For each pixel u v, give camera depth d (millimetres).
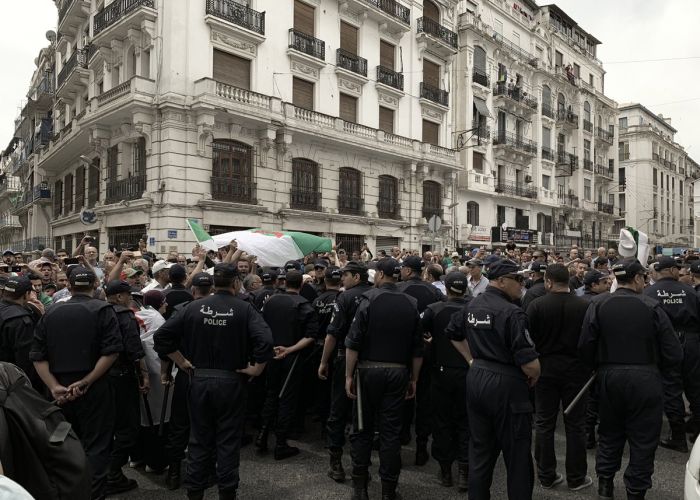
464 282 4660
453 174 25797
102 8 20156
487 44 29094
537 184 33094
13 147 45125
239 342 3967
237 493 4305
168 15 16078
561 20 38531
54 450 2088
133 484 4488
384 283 4461
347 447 5551
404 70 23906
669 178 57000
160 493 4383
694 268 6410
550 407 4566
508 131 31000
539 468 4555
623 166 52312
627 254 8461
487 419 3654
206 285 4602
